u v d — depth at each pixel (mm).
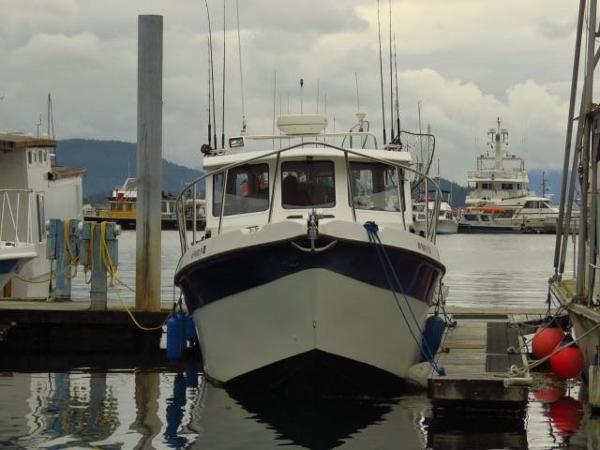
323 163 16047
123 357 19953
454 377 14156
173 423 13555
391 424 13508
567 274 47875
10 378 17391
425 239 15328
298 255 13781
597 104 16266
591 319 14227
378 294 14336
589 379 14320
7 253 22969
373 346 14664
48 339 21328
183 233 16844
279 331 14398
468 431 13141
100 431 13055
